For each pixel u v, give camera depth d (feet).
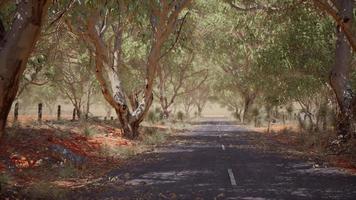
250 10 66.74
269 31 78.95
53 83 104.32
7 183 31.27
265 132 117.19
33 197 29.66
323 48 78.28
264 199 30.19
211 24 108.99
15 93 26.23
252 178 39.55
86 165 45.80
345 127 65.46
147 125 126.00
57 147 46.34
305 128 109.60
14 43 25.53
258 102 195.93
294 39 74.18
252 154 60.80
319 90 95.81
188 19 94.68
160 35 75.56
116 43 81.30
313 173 42.93
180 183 36.70
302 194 32.09
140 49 96.37
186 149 67.97
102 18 71.51
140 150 65.21
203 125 169.58
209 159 54.49
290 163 50.93
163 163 50.44
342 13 56.85
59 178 38.47
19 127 57.31
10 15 39.81
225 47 129.08
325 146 67.56
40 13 25.91
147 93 81.30
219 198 30.50
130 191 33.06
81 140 61.31
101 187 34.76
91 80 118.21
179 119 197.77
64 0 39.09
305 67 79.77
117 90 80.23
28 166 41.37
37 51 62.28
